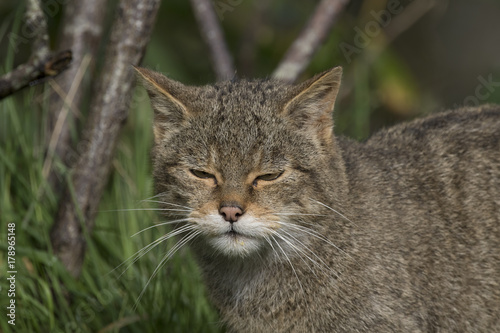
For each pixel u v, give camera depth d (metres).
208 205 8.59
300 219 8.71
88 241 10.23
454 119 10.10
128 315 10.24
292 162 8.68
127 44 10.26
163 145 9.05
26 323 10.13
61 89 11.33
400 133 10.04
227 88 9.14
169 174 8.91
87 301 10.35
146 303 10.27
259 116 8.70
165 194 9.02
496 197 9.43
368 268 8.80
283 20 15.45
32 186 10.93
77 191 10.44
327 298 8.91
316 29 12.23
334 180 8.88
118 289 10.49
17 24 11.40
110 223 11.20
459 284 9.22
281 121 8.73
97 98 10.40
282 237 8.62
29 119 11.27
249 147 8.61
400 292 8.79
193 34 14.99
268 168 8.61
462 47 17.39
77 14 11.53
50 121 11.37
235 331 9.52
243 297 9.25
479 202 9.41
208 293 9.66
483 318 9.38
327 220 8.80
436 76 17.17
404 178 9.38
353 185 9.13
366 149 9.73
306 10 15.53
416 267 8.94
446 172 9.50
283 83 9.54
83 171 10.45
